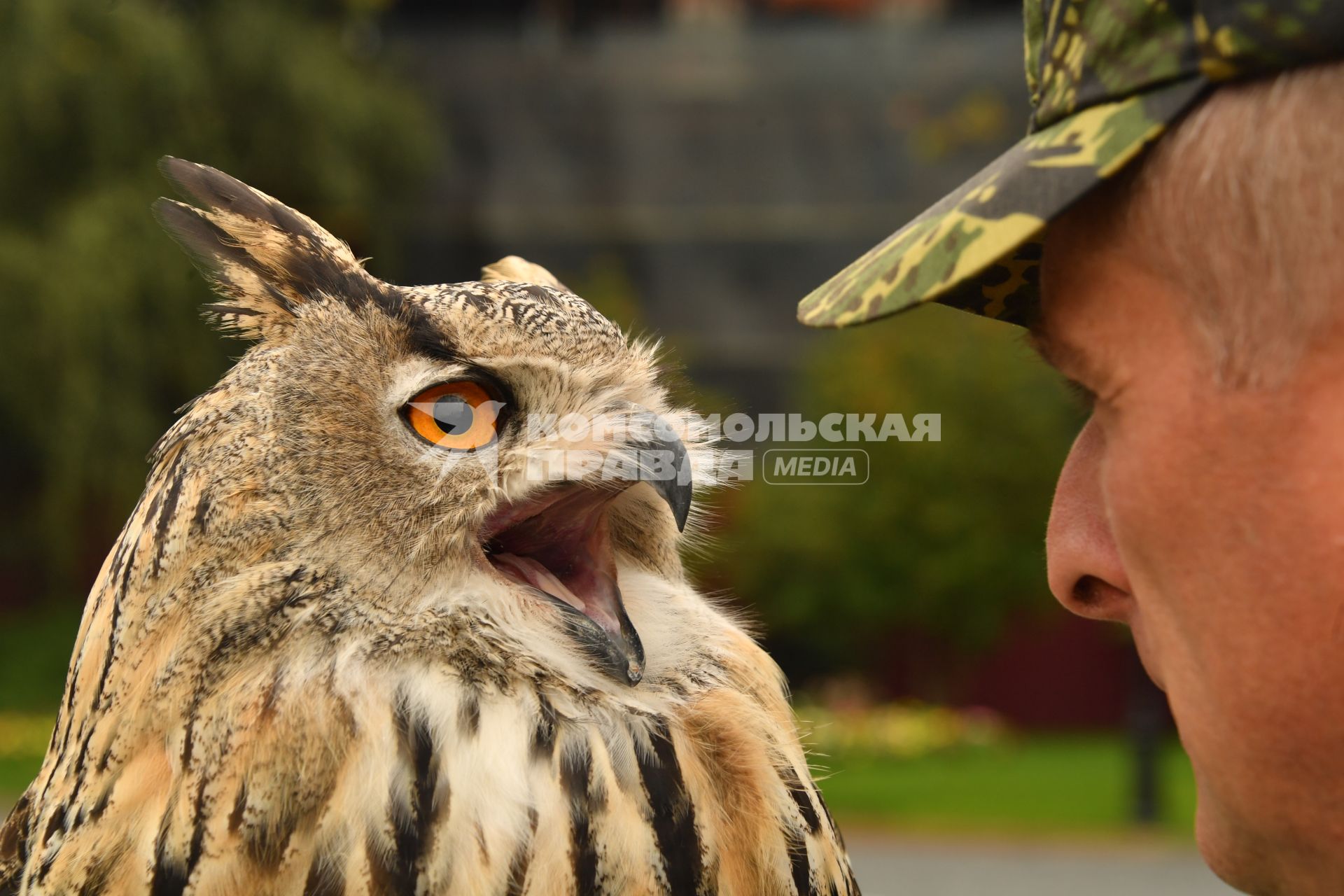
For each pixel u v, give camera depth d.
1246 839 1.15
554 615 1.91
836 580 14.71
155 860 1.72
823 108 21.58
